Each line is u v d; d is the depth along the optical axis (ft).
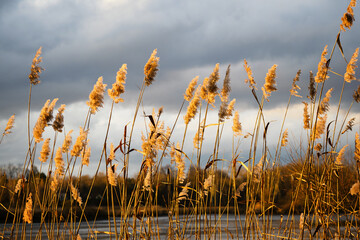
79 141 13.50
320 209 14.26
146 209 13.46
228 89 13.91
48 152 13.91
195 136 14.25
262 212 14.24
